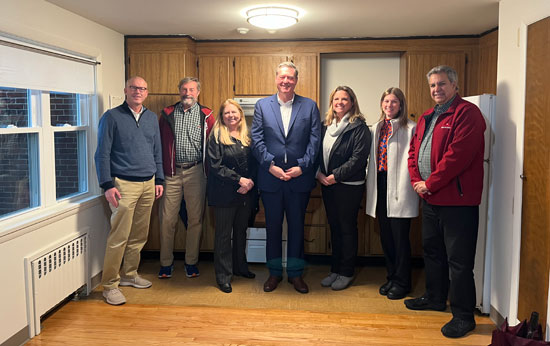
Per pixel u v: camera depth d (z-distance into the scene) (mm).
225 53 4465
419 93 4348
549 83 2396
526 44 2654
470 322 2957
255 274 4145
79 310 3334
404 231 3500
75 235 3381
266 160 3510
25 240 2852
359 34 4227
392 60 4676
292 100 3582
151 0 3074
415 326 3078
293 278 3732
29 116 3070
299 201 3617
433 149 2926
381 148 3535
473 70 4293
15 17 2797
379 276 4102
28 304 2863
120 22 3738
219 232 3723
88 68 3668
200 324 3111
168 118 3852
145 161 3531
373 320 3178
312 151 3527
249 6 3232
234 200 3666
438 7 3270
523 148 2682
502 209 2992
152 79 4277
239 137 3684
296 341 2869
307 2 3131
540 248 2492
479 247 3197
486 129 3104
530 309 2609
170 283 3910
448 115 2869
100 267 3859
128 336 2928
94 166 3811
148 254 4566
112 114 3393
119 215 3432
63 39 3258
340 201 3623
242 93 4480
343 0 3078
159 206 3988
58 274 3156
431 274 3295
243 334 2963
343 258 3746
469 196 2840
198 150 3893
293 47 4430
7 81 2740
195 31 4094
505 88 2955
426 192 2959
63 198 3475
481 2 3123
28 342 2836
